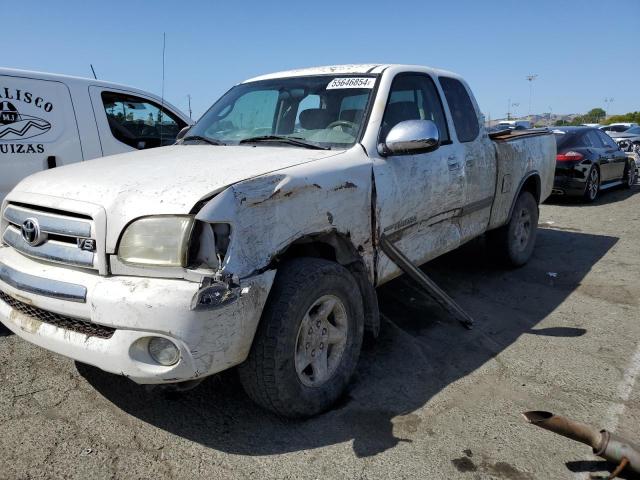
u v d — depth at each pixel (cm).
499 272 570
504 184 506
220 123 420
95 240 259
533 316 447
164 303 237
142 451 268
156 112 662
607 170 1122
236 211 253
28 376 338
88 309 250
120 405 308
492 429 288
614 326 425
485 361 365
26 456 262
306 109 388
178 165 301
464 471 255
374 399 317
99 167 316
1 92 515
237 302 248
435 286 394
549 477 251
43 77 550
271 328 266
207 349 244
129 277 252
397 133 341
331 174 305
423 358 370
